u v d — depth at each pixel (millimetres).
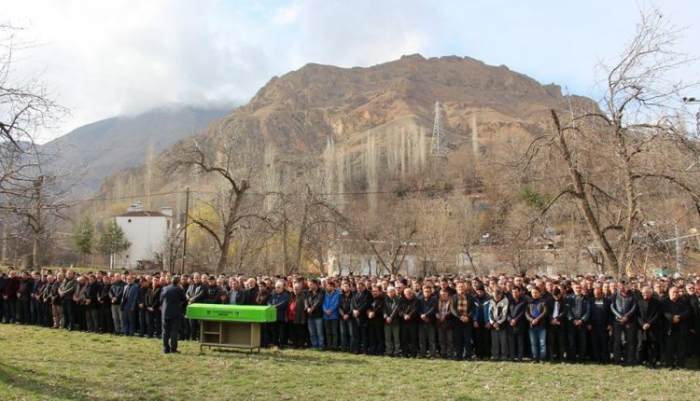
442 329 16516
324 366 14852
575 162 23984
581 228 39531
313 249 50094
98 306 21219
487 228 55531
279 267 51188
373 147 104500
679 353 14984
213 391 11852
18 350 16344
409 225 56969
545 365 15242
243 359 15680
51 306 22906
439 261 53406
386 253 57969
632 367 14977
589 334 16062
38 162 15391
